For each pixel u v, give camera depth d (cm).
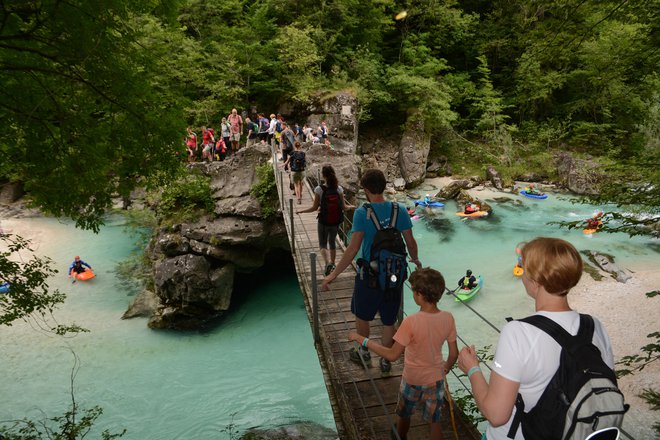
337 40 3005
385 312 445
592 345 176
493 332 1479
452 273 1878
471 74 3709
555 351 173
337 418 462
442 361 343
